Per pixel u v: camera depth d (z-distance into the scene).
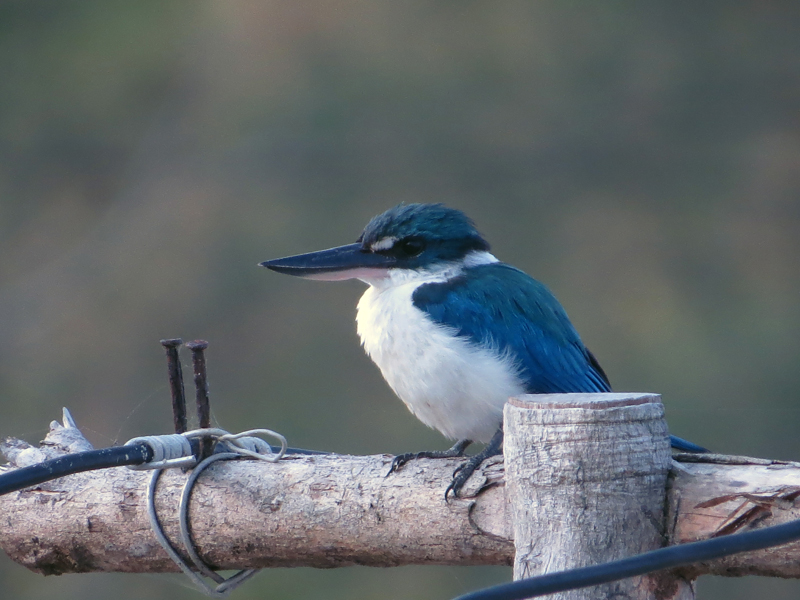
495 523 3.38
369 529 3.59
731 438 12.69
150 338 13.93
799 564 2.95
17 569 10.49
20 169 15.13
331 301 13.62
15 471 3.43
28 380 13.61
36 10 15.63
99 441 13.45
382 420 12.95
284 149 14.80
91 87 15.45
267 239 14.42
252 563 3.85
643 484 3.06
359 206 14.80
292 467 3.81
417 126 14.89
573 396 3.22
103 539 3.96
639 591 3.04
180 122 15.23
